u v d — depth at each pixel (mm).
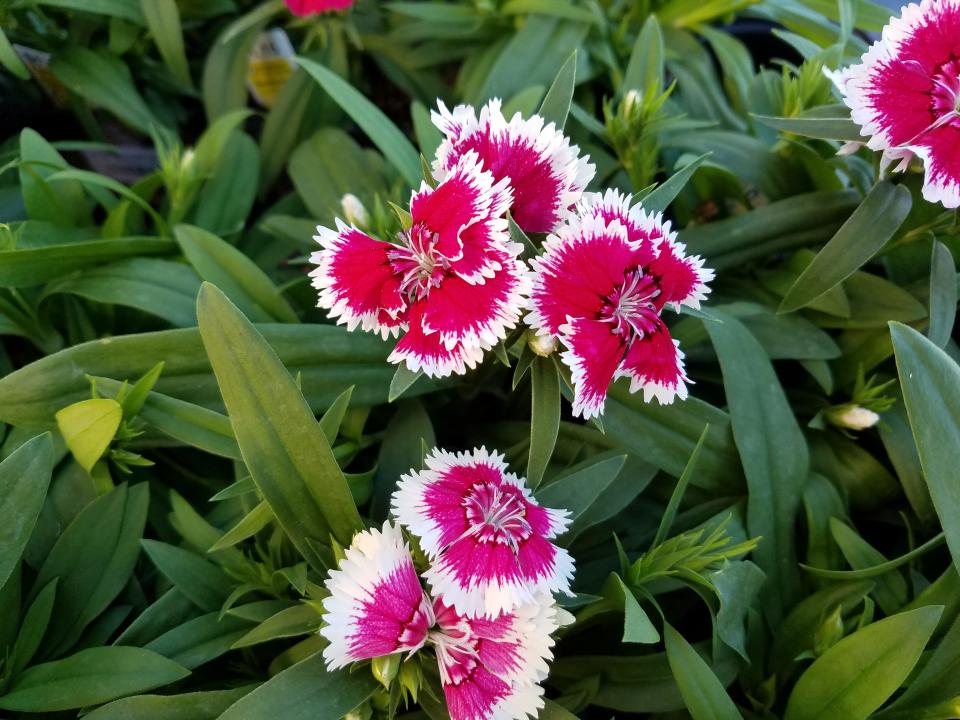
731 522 173
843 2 231
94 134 263
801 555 181
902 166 161
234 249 197
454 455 141
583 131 240
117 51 249
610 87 259
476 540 130
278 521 144
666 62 258
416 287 138
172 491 167
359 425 183
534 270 131
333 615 125
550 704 138
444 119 145
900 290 196
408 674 132
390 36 267
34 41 247
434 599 134
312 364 178
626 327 136
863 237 174
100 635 161
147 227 244
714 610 163
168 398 163
